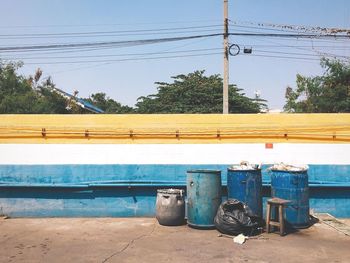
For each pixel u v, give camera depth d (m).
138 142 9.29
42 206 9.26
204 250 6.52
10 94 30.30
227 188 8.38
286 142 9.17
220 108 27.06
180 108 27.55
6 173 9.34
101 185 9.15
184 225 8.31
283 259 6.05
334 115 9.18
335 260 6.01
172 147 9.25
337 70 27.58
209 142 9.23
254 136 9.20
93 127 9.34
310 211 9.07
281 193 8.02
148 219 8.94
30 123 9.40
